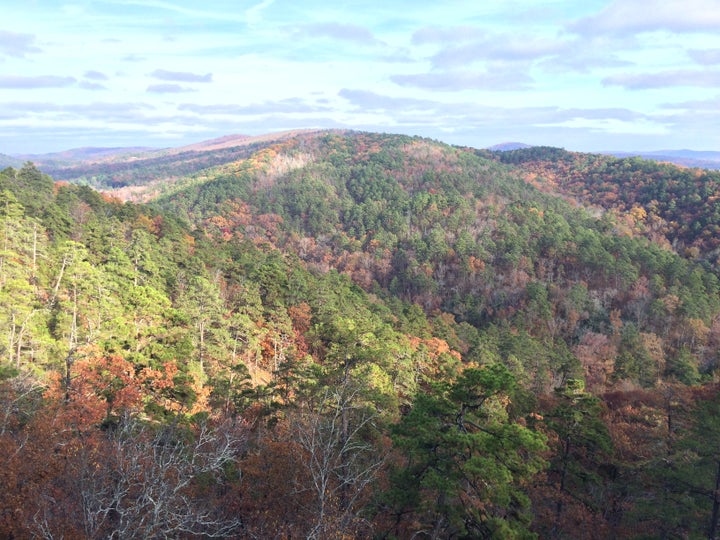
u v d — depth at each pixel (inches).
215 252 3216.0
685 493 860.0
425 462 600.7
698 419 861.2
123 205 3599.9
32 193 2768.2
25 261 1817.2
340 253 5585.6
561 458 971.9
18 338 1222.9
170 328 1606.8
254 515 609.3
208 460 565.6
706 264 4067.4
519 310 3654.0
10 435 661.3
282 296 2480.3
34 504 497.4
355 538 574.6
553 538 860.0
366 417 829.2
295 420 759.1
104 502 420.2
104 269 1895.9
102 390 925.2
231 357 1833.2
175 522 474.3
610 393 1565.0
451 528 647.1
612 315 3533.5
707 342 3046.3
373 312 2795.3
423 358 1929.1
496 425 608.7
